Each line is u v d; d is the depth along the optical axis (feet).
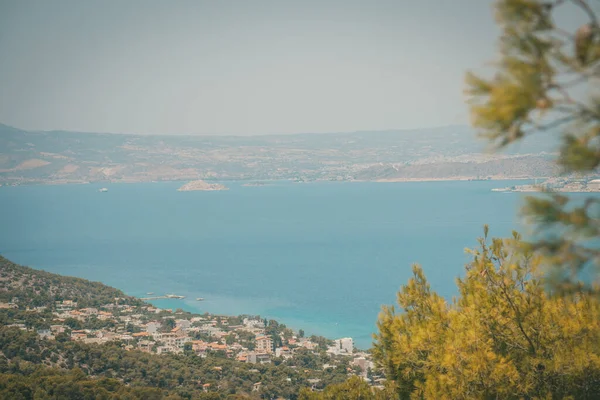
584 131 11.02
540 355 28.86
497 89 11.18
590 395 27.86
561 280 12.08
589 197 11.55
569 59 10.89
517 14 11.12
